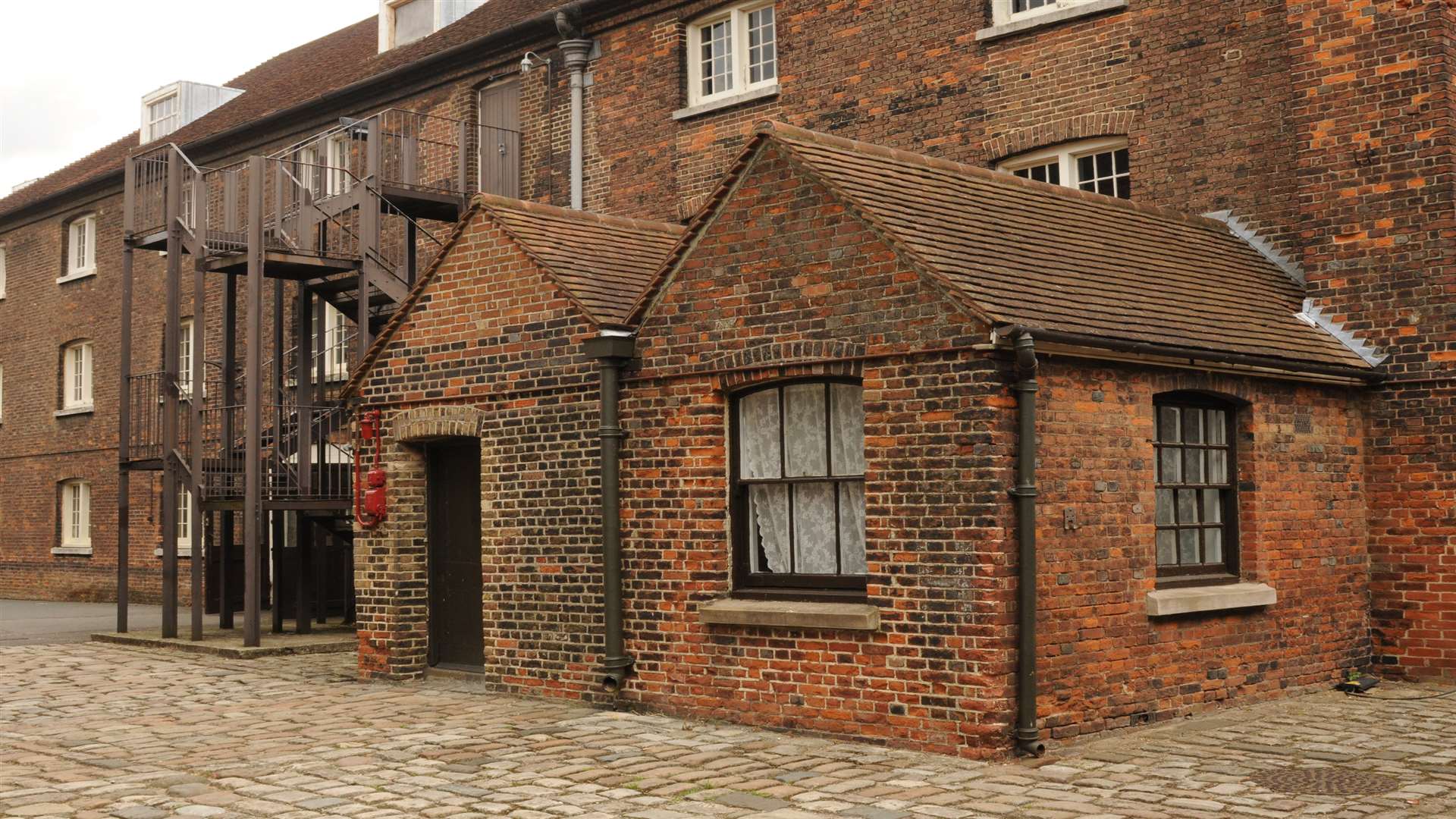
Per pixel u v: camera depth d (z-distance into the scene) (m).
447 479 11.56
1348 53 11.15
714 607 9.15
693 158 16.44
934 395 8.17
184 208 15.87
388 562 11.46
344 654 13.88
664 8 16.75
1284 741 8.34
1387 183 10.91
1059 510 8.33
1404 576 10.72
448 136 19.62
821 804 6.82
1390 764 7.62
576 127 17.59
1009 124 13.88
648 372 9.69
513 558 10.62
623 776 7.53
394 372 11.53
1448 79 10.75
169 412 15.34
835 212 8.69
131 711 10.05
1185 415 9.62
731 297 9.23
